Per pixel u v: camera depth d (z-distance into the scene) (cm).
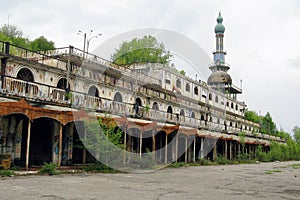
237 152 5228
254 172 2748
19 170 1870
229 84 5744
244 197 1222
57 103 2162
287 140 7650
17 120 2191
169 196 1162
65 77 2677
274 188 1575
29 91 2261
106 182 1530
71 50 2725
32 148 2286
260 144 5809
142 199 1065
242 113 6806
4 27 5406
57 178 1611
